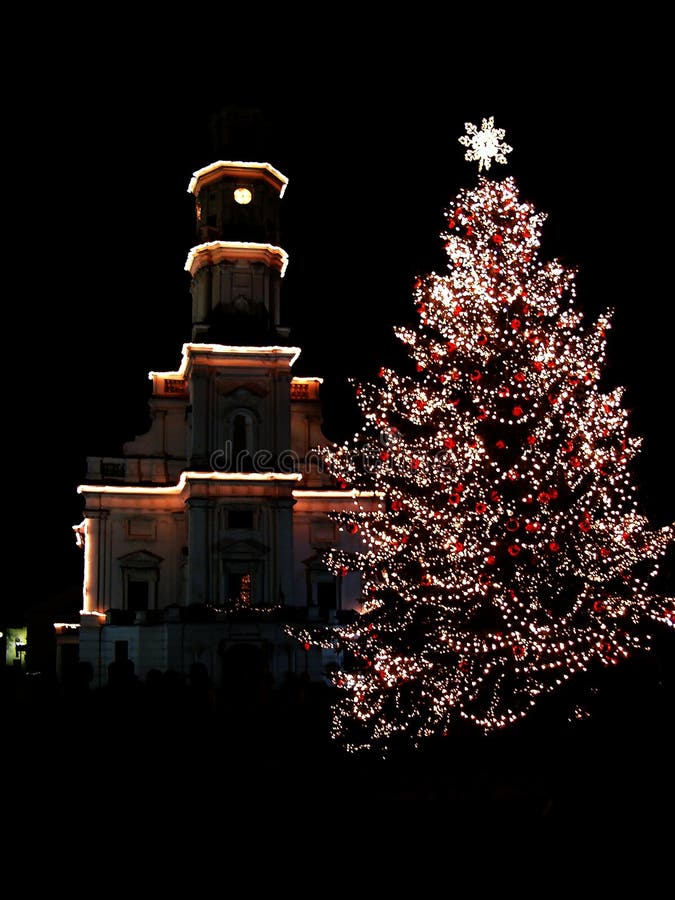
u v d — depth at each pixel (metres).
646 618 23.20
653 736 10.64
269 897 10.95
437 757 21.48
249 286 57.72
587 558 23.44
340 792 17.19
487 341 23.44
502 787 17.81
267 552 53.69
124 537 55.53
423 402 25.80
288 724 22.80
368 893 11.01
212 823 14.37
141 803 15.32
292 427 59.31
